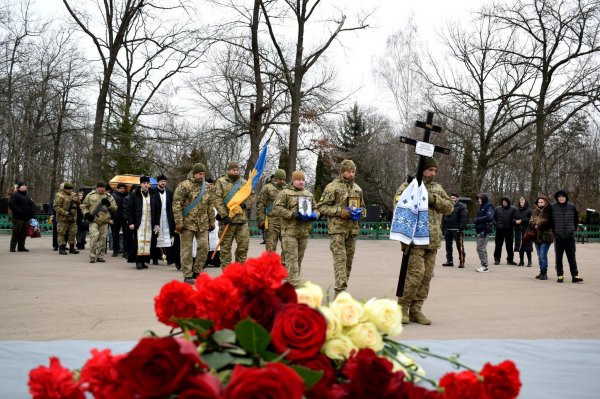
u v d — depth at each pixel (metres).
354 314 2.32
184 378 1.65
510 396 2.05
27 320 7.50
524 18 34.84
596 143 54.56
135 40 31.92
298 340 2.02
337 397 1.97
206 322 2.10
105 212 15.38
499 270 15.71
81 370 1.95
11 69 34.78
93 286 10.72
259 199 12.77
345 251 9.02
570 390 3.56
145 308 8.45
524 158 39.66
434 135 42.47
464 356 4.33
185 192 11.28
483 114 38.44
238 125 32.12
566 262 18.56
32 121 41.56
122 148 31.89
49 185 47.59
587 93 34.47
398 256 19.34
